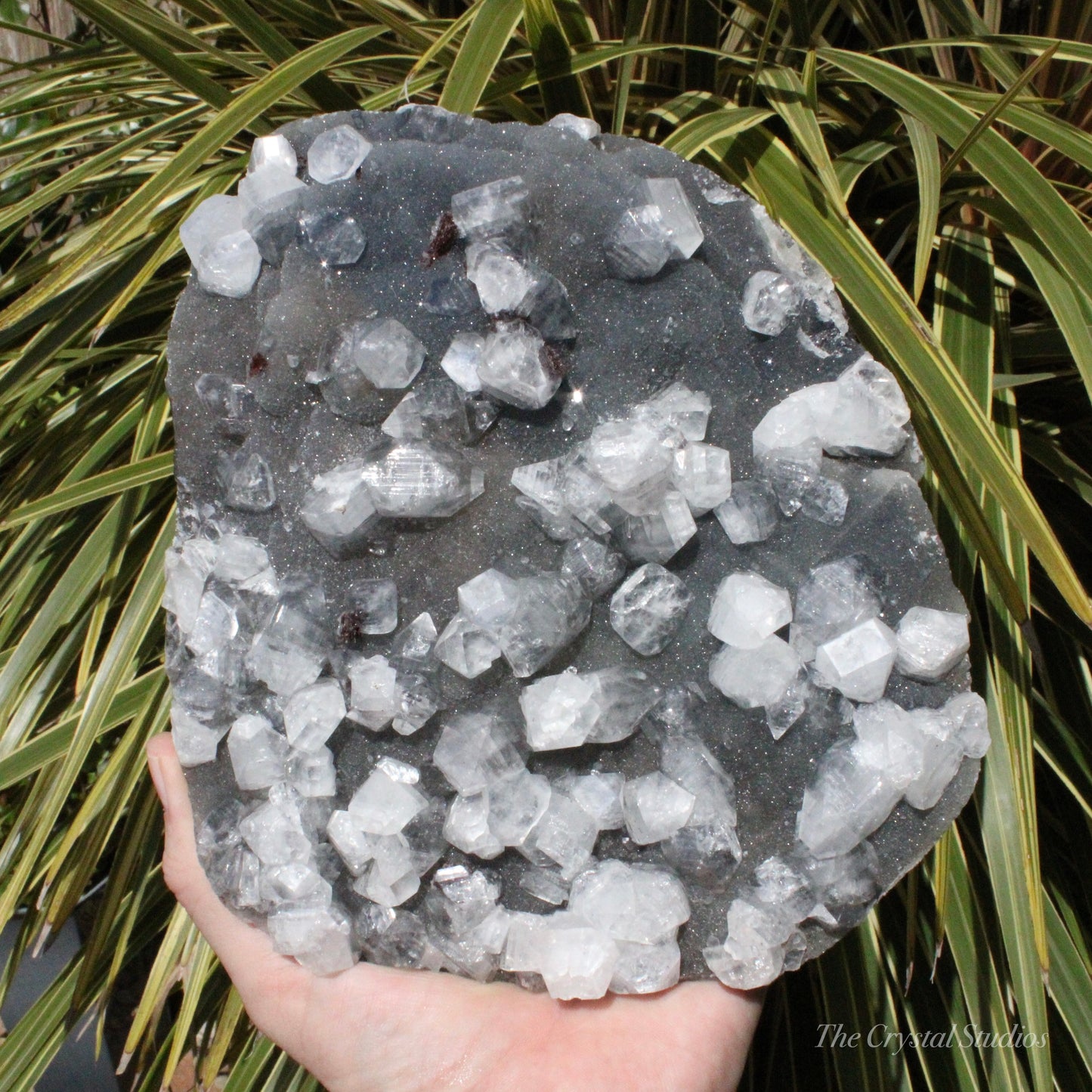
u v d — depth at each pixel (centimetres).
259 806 32
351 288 31
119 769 38
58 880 41
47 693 41
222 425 32
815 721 31
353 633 31
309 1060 33
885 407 30
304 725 31
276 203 31
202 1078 40
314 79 39
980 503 36
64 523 43
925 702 31
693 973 32
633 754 32
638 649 31
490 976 33
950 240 39
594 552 31
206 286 31
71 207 53
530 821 31
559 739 30
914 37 48
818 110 41
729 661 31
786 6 40
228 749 32
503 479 31
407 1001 33
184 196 41
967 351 37
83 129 45
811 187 34
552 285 30
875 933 40
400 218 31
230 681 32
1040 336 39
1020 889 34
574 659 31
